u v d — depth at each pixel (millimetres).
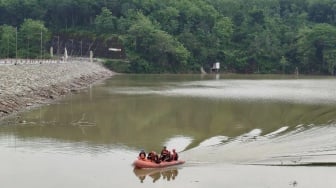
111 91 85312
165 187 27359
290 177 28953
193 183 28031
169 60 181750
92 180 28609
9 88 58906
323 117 53188
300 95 79812
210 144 38375
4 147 36688
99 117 52688
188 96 77062
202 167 31359
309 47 188250
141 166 31062
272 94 81500
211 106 63375
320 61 189250
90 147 37344
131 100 70125
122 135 42562
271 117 53531
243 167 31188
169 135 42750
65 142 39031
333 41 185875
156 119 52000
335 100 71500
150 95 78375
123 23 194250
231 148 36562
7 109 51844
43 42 193000
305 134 41969
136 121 50500
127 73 171375
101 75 135375
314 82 122062
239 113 56875
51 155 34469
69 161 32875
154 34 178375
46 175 29469
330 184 27562
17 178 28812
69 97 71875
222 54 193750
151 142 39594
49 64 104875
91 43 193250
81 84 96438
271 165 31625
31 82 69062
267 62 192875
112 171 30547
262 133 43250
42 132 43000
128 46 182375
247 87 99688
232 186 27359
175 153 32531
